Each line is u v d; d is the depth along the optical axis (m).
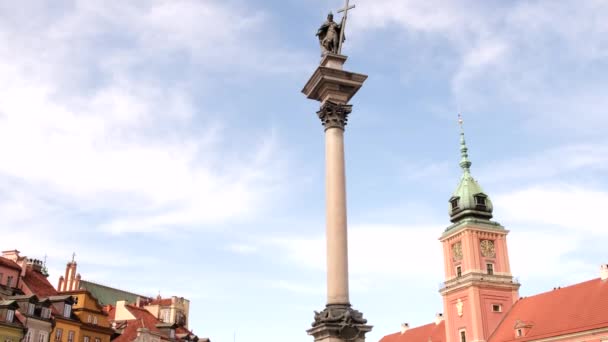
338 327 27.28
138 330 90.88
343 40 32.91
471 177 106.44
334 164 30.30
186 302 122.44
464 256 98.75
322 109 31.58
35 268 87.25
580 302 82.75
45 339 72.44
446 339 100.38
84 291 83.81
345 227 29.39
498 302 95.94
